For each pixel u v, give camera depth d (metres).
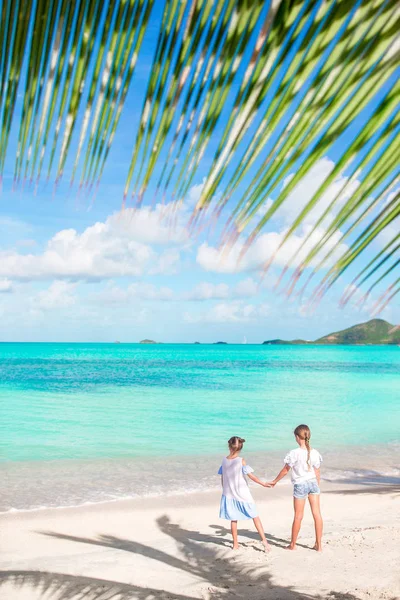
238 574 6.50
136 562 7.17
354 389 42.34
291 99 0.59
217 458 15.68
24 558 7.41
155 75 0.73
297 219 0.65
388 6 0.53
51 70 0.85
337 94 0.57
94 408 28.44
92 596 5.84
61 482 12.61
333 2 0.56
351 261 0.65
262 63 0.60
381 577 6.09
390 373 67.88
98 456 15.86
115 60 0.80
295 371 70.44
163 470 14.03
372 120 0.58
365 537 7.78
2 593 5.98
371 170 0.61
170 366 77.38
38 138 0.88
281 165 0.62
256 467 14.65
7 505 10.56
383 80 0.54
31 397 34.06
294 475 7.42
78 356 113.56
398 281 0.66
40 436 19.42
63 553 7.63
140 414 26.06
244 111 0.62
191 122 0.69
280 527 8.85
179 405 30.19
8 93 0.91
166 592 5.95
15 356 110.69
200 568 6.84
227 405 30.50
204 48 0.67
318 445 18.44
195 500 11.00
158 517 9.72
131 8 0.78
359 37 0.55
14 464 14.73
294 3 0.57
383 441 19.22
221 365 83.25
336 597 5.56
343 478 13.41
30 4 0.89
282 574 6.40
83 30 0.82
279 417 25.52
